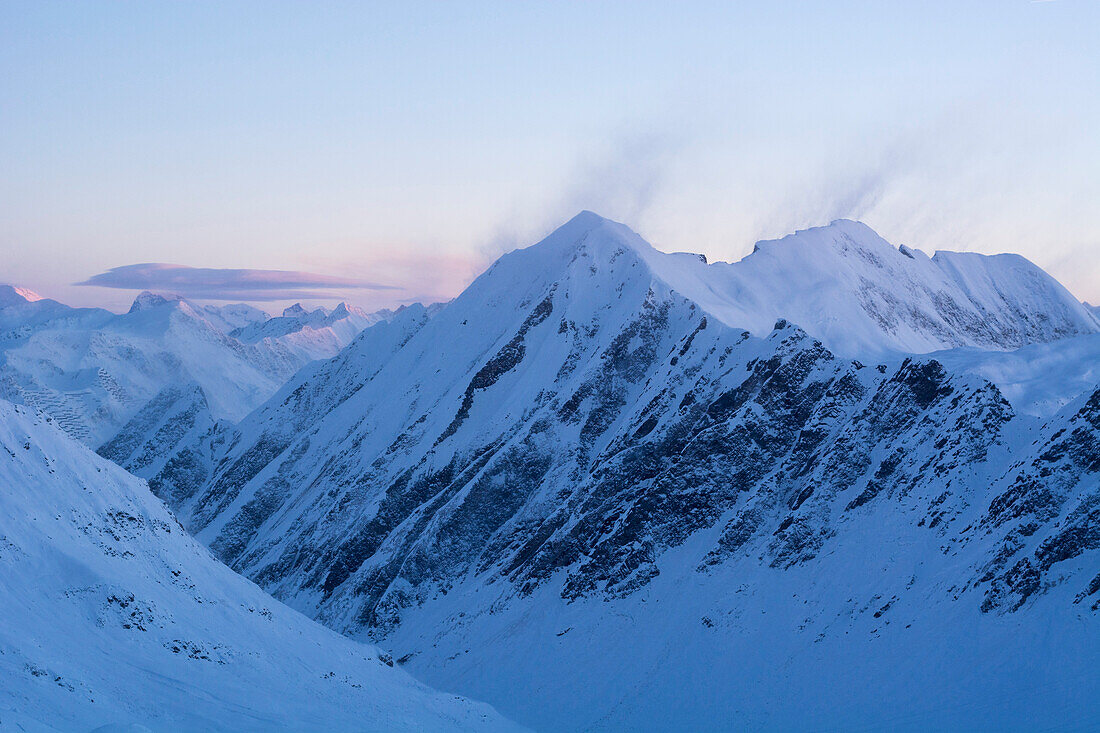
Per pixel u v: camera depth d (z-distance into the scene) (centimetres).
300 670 8750
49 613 7519
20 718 6306
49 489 8531
